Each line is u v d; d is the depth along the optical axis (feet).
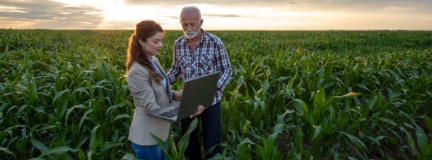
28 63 22.04
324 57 25.90
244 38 98.68
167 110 8.70
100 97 14.16
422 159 10.20
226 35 110.32
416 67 23.88
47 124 13.21
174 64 11.80
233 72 22.59
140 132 8.92
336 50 72.18
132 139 9.07
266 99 14.33
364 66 22.88
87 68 19.21
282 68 20.85
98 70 17.21
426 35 116.57
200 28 10.85
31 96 13.80
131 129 9.15
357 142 11.60
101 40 69.72
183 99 8.29
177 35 98.48
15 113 14.35
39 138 14.79
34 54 27.22
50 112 16.19
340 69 23.84
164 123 9.18
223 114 13.64
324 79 17.70
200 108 9.44
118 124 14.10
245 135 15.03
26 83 14.96
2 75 21.93
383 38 102.32
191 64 11.15
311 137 11.72
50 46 50.24
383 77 21.77
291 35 118.62
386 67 23.39
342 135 13.01
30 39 52.54
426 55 29.66
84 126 13.98
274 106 15.69
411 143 10.36
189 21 10.31
